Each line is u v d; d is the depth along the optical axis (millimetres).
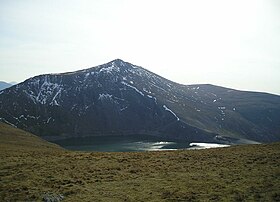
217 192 24844
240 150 49094
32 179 31422
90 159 43500
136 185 28734
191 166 36969
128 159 43344
